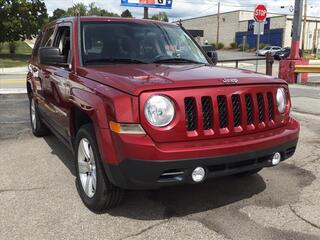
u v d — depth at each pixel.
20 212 4.27
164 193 4.74
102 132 3.79
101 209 4.22
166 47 5.37
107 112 3.74
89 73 4.41
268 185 5.02
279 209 4.34
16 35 40.84
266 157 4.17
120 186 3.78
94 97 3.99
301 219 4.11
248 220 4.09
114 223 4.03
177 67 4.68
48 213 4.25
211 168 3.79
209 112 3.81
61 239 3.73
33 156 6.24
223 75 4.15
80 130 4.34
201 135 3.74
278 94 4.36
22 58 38.69
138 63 4.94
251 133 4.07
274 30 73.00
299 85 16.34
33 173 5.48
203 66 4.92
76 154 4.55
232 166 3.91
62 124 5.17
